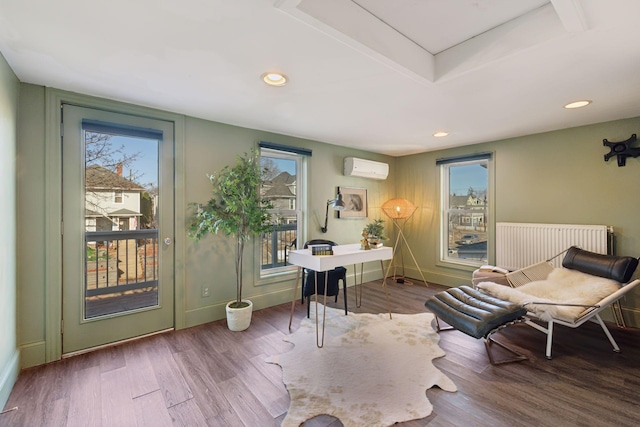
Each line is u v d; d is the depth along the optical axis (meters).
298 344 2.56
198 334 2.78
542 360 2.31
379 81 2.12
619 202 3.06
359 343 2.57
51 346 2.28
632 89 2.26
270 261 3.64
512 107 2.68
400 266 5.12
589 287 2.64
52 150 2.28
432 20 1.71
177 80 2.13
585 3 1.31
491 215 4.01
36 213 2.22
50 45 1.67
